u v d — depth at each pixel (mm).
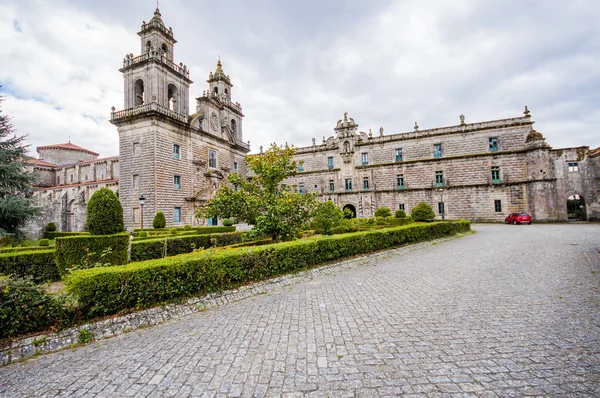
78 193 45188
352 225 22594
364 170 49312
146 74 35031
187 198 37219
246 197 14141
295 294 8578
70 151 63500
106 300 6562
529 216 34750
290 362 4648
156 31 35812
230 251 9367
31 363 5062
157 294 7309
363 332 5684
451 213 42594
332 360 4652
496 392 3656
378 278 10172
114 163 49906
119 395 3984
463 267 11375
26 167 22281
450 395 3641
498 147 41062
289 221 14188
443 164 43906
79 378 4488
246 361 4746
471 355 4625
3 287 5578
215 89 48812
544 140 37031
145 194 33062
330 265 11891
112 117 35031
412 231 17844
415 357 4641
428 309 6844
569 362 4293
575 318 5918
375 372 4246
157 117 33344
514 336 5234
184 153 37312
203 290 8180
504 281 9031
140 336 6070
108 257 11250
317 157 53500
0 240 20359
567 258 12008
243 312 7227
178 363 4793
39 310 5812
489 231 26609
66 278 6543
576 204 44719
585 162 36000
